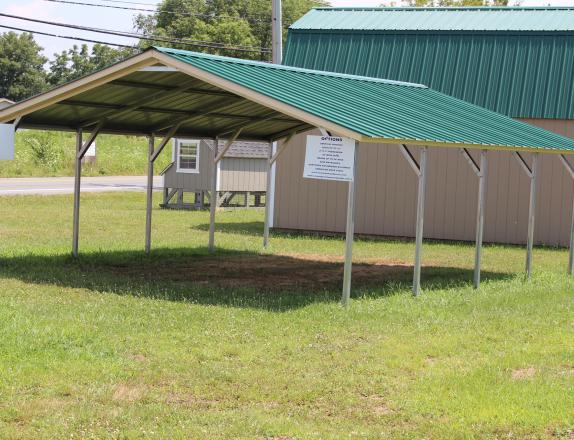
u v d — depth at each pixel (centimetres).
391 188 2352
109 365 865
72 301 1199
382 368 895
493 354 973
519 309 1250
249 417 727
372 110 1383
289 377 852
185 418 723
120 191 3875
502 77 2259
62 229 2281
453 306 1259
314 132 2409
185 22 7419
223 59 1441
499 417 743
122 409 738
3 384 788
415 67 2339
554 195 2233
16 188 3803
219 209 3200
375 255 1958
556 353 980
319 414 752
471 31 2319
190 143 3170
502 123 1725
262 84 1307
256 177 3294
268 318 1120
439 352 970
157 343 965
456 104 1830
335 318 1133
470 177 2294
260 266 1692
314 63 2434
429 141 1248
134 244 1975
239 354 935
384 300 1280
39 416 714
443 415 753
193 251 1878
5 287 1308
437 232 2325
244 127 1816
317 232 2420
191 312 1143
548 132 1820
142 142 6419
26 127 1571
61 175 4975
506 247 2217
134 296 1264
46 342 929
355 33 2430
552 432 714
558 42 2247
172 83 1424
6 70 10269
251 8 7906
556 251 2134
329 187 2405
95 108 1541
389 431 708
